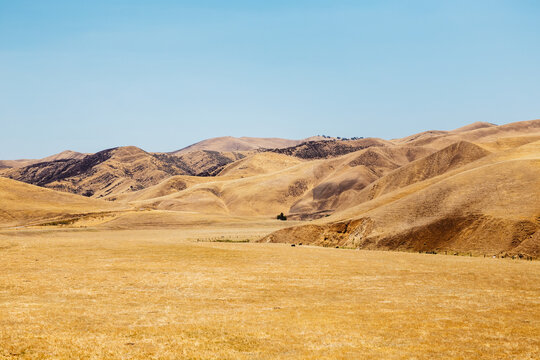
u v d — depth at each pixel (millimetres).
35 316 21422
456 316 23156
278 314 23203
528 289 30484
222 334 19609
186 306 24672
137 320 21531
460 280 33625
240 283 31562
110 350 17281
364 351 17672
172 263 40031
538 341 19141
